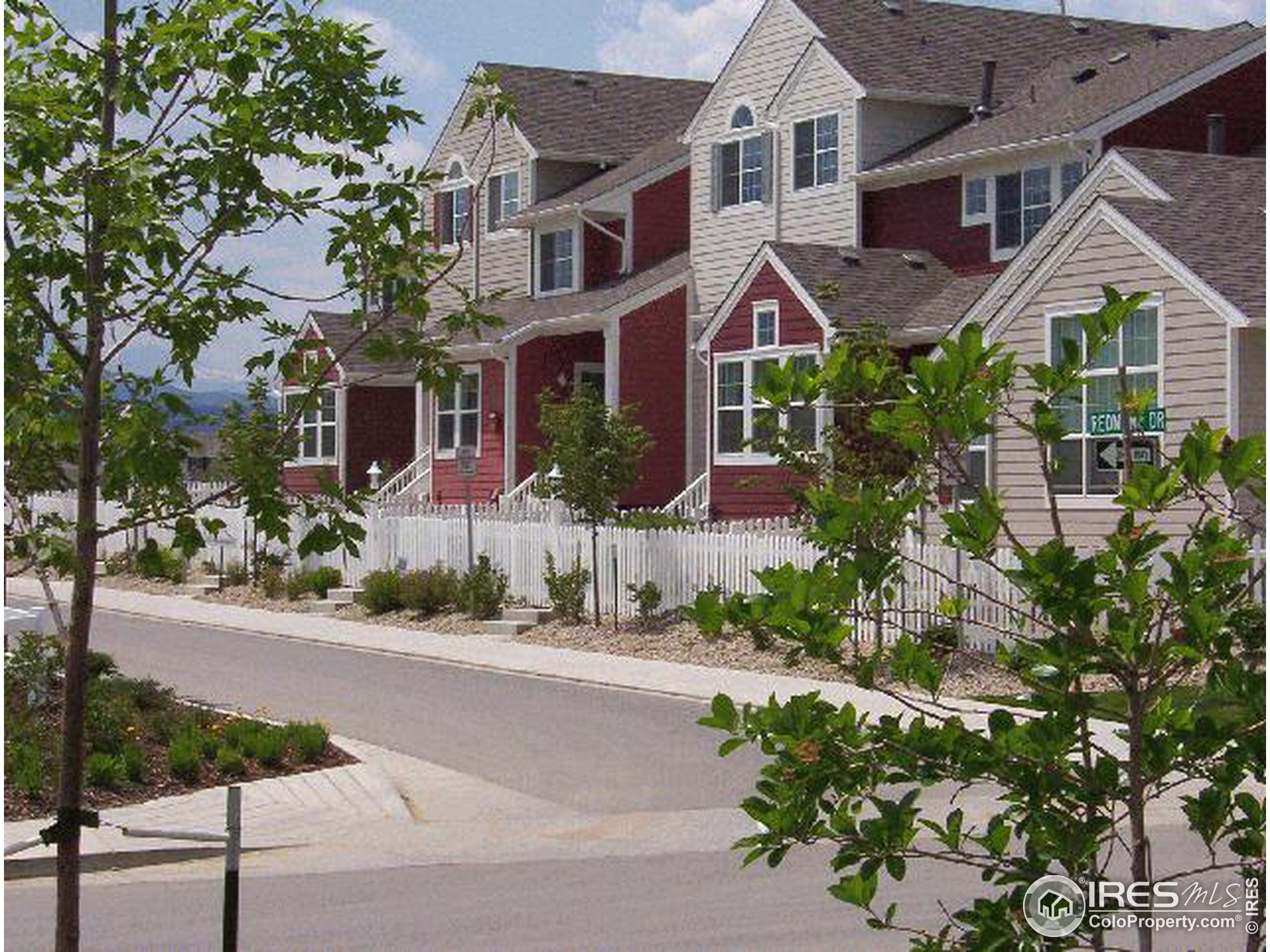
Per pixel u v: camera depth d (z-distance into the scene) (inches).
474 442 1898.4
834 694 949.8
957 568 887.7
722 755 225.0
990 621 1001.5
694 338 1760.6
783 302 1464.1
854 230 1596.9
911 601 1031.0
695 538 1227.2
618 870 603.2
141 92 315.9
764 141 1685.5
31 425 317.4
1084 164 1421.0
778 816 223.3
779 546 1165.1
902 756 221.3
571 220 1886.1
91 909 543.5
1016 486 1173.7
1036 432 230.2
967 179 1512.1
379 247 335.3
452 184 2065.7
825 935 495.2
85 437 312.2
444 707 976.9
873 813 655.8
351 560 1595.7
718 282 1736.0
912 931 261.4
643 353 1745.8
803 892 561.9
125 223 303.0
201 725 824.3
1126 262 1123.3
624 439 1309.1
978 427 228.8
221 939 494.9
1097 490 1125.1
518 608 1353.3
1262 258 1103.0
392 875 597.0
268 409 584.4
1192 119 1450.5
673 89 2122.3
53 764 709.3
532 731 893.8
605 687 1054.4
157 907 545.3
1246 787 548.7
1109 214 1128.8
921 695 908.6
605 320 1732.3
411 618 1413.6
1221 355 1072.2
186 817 673.0
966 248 1510.8
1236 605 218.7
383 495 1927.9
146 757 761.0
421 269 335.6
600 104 2043.6
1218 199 1161.4
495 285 2005.4
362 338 342.6
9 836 630.5
